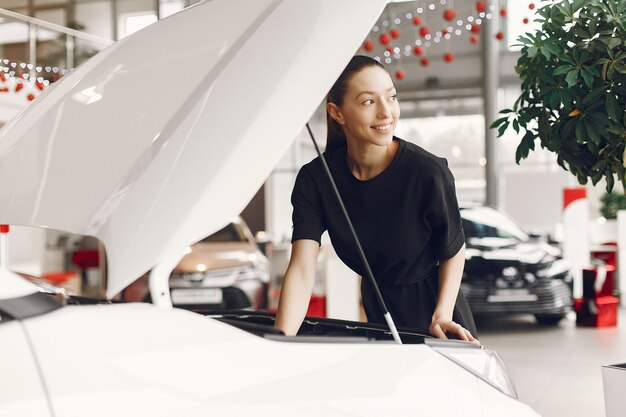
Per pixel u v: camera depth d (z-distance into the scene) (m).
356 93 1.74
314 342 1.16
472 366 1.44
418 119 14.95
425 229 1.87
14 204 1.30
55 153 1.31
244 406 0.99
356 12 1.27
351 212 1.87
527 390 4.68
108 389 0.88
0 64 7.22
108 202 1.23
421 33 7.29
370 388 1.16
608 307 7.45
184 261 6.80
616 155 2.17
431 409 1.23
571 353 5.99
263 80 1.22
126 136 1.26
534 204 12.09
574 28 2.19
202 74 1.26
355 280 5.91
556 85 2.19
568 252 7.96
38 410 0.82
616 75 2.14
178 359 0.97
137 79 1.31
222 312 1.94
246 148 1.20
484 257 6.99
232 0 1.33
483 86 13.09
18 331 0.87
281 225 13.90
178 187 1.19
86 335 0.92
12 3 7.64
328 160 1.89
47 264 10.71
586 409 4.20
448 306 1.85
